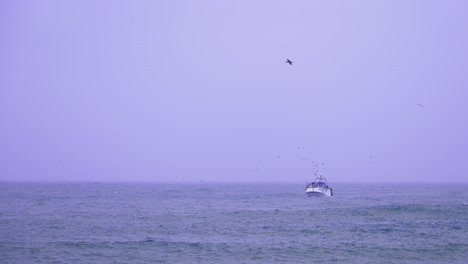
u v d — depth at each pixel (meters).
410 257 45.03
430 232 60.12
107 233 59.94
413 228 63.91
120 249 48.78
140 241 53.22
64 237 56.47
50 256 45.50
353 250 48.22
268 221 73.06
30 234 58.66
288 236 57.50
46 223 69.69
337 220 74.06
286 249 48.84
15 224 68.38
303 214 83.88
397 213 83.31
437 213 83.06
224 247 49.91
